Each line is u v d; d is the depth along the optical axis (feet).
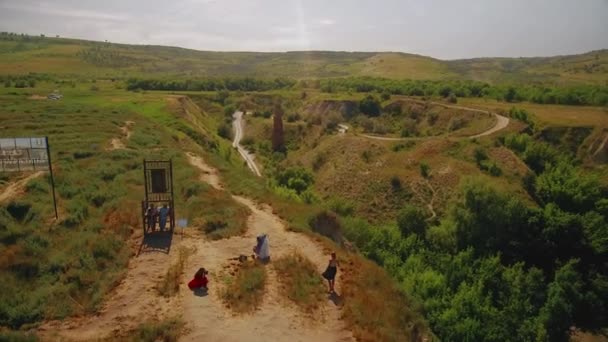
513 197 167.73
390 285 74.84
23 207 84.17
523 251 156.87
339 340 53.57
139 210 88.48
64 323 51.96
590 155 258.16
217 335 50.88
